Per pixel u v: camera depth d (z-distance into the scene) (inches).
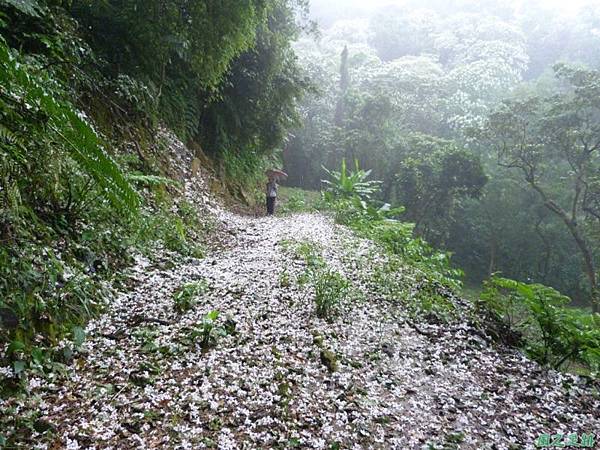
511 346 157.5
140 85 243.6
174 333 120.9
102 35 240.7
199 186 314.2
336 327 145.7
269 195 445.4
